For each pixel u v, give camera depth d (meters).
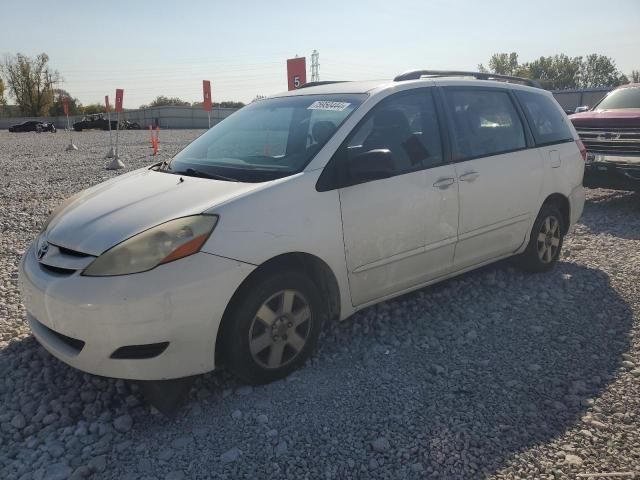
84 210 3.41
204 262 2.95
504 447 2.78
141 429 2.96
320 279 3.62
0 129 77.00
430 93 4.30
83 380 3.42
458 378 3.44
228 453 2.74
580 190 5.53
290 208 3.30
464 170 4.27
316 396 3.25
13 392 3.31
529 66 104.06
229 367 3.25
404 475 2.60
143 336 2.84
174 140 31.70
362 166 3.50
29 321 3.36
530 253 5.09
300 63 10.68
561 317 4.32
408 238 3.91
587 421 2.98
